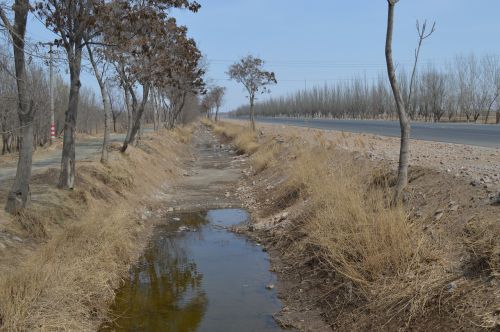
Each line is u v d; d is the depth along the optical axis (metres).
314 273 7.69
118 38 12.44
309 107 104.69
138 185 15.30
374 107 78.19
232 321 6.58
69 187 10.85
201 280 8.34
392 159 11.23
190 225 12.75
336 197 8.73
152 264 9.32
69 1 10.23
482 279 5.18
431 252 6.01
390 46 7.79
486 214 6.24
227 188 18.56
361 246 6.72
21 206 8.62
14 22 8.32
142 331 6.30
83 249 7.90
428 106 61.00
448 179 7.99
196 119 99.12
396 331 5.33
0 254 7.16
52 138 25.39
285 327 6.36
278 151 21.14
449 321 4.95
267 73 37.84
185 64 25.28
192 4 14.41
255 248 10.35
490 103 52.62
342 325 6.02
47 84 28.08
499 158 10.89
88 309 6.49
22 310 5.48
